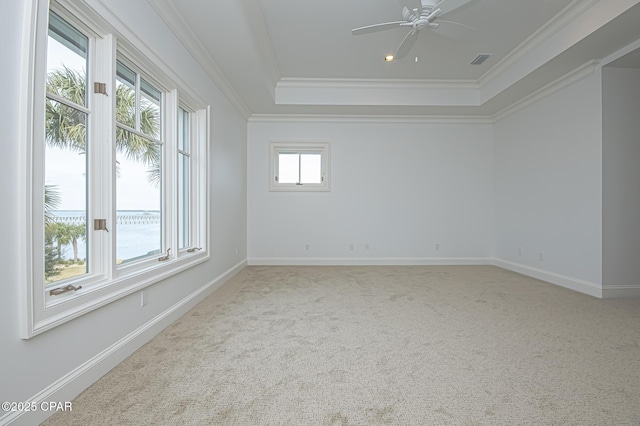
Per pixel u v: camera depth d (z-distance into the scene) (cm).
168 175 265
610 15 260
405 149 536
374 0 278
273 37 340
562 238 385
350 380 165
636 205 333
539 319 261
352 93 471
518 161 470
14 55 122
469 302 312
